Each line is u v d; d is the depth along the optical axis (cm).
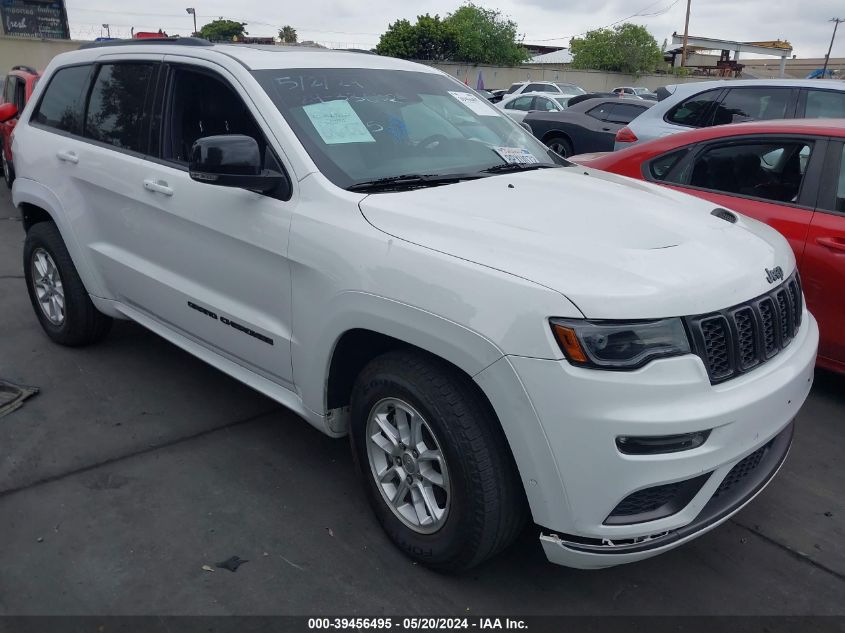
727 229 295
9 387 420
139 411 401
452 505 256
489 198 295
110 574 276
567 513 232
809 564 296
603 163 562
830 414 428
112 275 414
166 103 372
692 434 229
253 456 361
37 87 485
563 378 222
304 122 319
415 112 360
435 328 245
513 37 4597
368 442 290
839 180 428
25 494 323
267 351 322
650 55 4928
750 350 255
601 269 237
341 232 280
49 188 441
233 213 320
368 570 283
